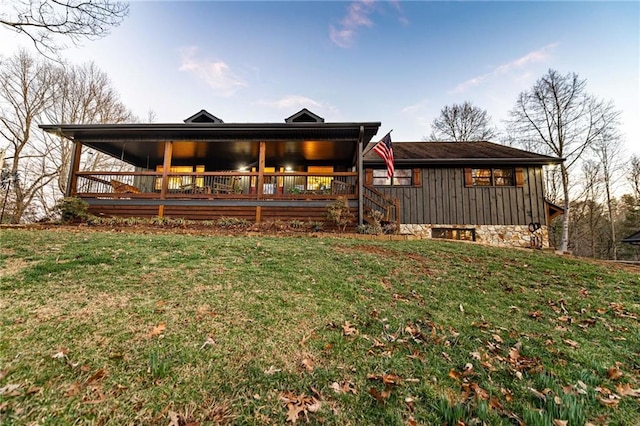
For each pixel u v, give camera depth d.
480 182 11.62
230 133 9.59
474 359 2.34
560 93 16.16
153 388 1.77
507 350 2.51
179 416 1.58
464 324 2.98
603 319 3.24
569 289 4.23
